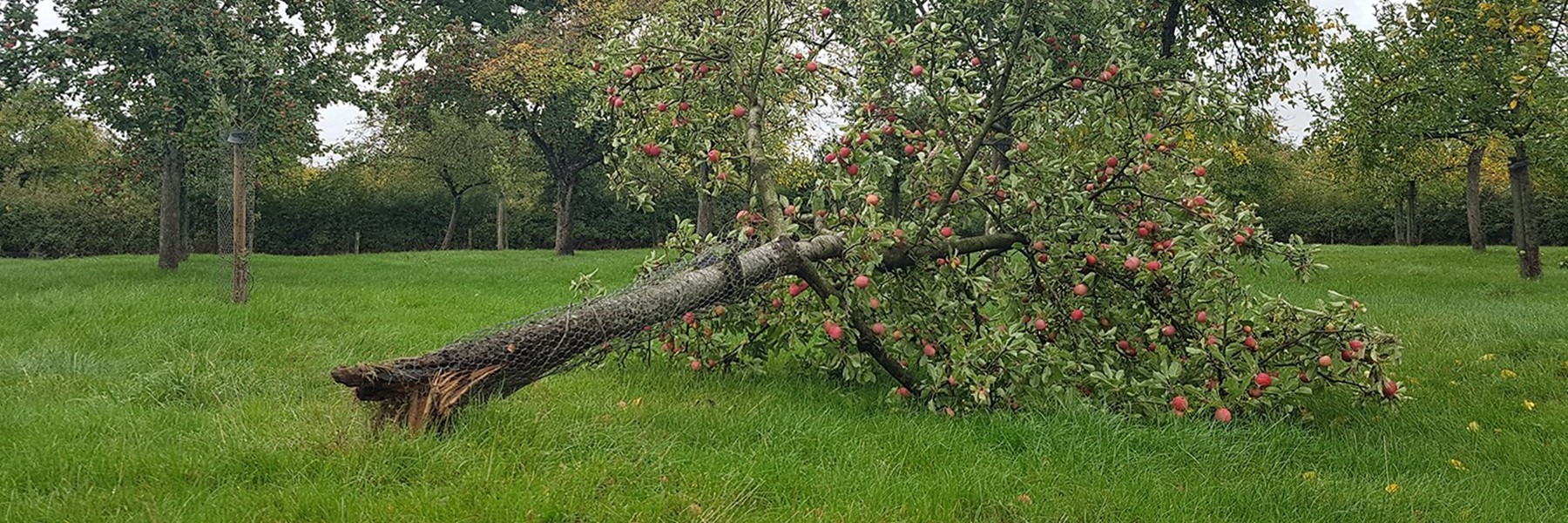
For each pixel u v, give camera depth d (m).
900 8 8.37
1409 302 11.45
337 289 11.88
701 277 5.10
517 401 5.25
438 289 12.52
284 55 15.54
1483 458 5.16
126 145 16.81
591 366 5.96
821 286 5.66
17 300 9.45
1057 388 5.45
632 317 4.80
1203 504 4.11
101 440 4.34
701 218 20.69
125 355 6.73
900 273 6.14
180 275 14.91
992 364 5.49
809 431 4.91
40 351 6.61
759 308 6.27
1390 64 14.04
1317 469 4.82
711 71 6.83
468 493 3.74
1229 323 5.69
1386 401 5.69
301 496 3.64
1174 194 6.08
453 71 24.98
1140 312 6.19
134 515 3.43
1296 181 35.88
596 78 7.00
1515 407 6.24
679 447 4.55
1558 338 8.23
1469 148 21.11
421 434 4.23
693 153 6.97
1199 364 5.71
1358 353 5.46
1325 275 16.02
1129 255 6.02
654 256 6.25
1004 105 6.58
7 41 14.30
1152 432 5.00
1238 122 5.96
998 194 6.30
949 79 6.26
